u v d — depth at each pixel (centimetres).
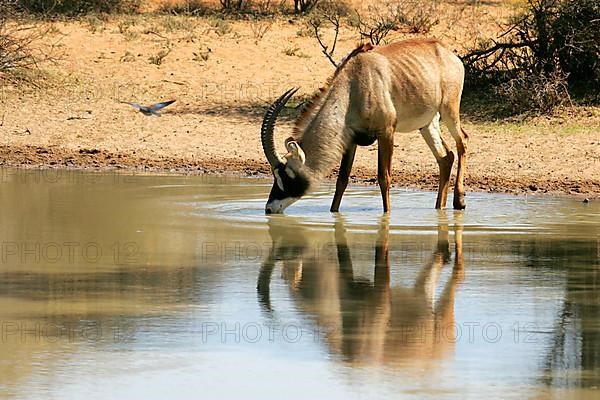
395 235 2242
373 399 1298
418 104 2506
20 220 2369
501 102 3803
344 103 2448
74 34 4569
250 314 1652
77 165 3234
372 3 5178
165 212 2481
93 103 3894
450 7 5025
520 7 4306
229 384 1352
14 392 1322
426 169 3150
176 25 4769
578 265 1970
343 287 1812
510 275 1898
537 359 1448
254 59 4406
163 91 4062
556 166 3128
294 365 1422
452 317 1638
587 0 3812
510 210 2558
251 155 3375
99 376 1377
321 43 4209
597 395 1316
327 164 2453
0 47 4094
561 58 3881
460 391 1327
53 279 1855
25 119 3712
